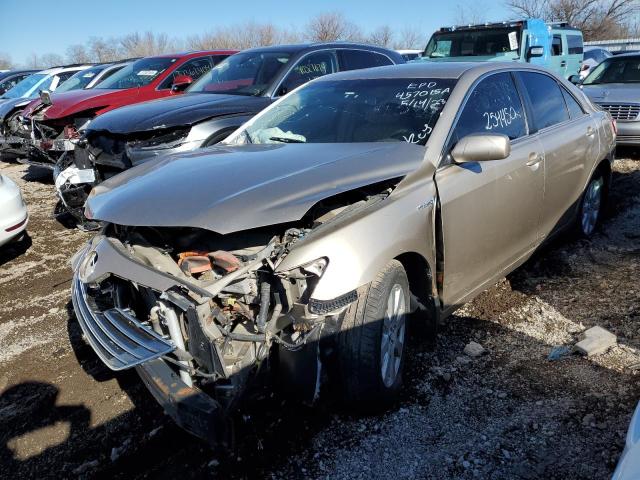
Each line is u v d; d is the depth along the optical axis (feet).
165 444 9.40
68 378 11.46
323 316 8.21
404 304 9.78
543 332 12.06
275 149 11.00
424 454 8.74
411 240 9.42
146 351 8.04
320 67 23.44
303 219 8.97
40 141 27.71
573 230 16.43
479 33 40.50
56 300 15.44
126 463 9.03
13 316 14.56
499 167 11.64
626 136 28.58
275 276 8.35
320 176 9.05
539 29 40.24
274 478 8.47
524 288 14.19
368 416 9.64
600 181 17.26
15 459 9.30
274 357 8.54
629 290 13.51
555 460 8.41
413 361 11.14
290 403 10.00
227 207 8.18
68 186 19.33
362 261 8.46
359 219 8.82
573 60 46.93
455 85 11.84
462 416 9.52
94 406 10.50
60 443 9.60
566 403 9.64
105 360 8.26
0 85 59.67
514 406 9.69
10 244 19.08
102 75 36.99
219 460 8.93
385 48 26.48
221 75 24.02
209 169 9.83
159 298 8.61
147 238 9.66
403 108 11.77
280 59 22.91
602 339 11.12
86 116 26.78
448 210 10.29
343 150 10.46
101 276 9.25
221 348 8.01
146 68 30.32
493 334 12.09
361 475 8.41
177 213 8.30
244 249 8.73
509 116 12.78
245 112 20.36
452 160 10.77
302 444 9.10
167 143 18.93
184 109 19.77
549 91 14.83
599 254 16.06
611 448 8.53
